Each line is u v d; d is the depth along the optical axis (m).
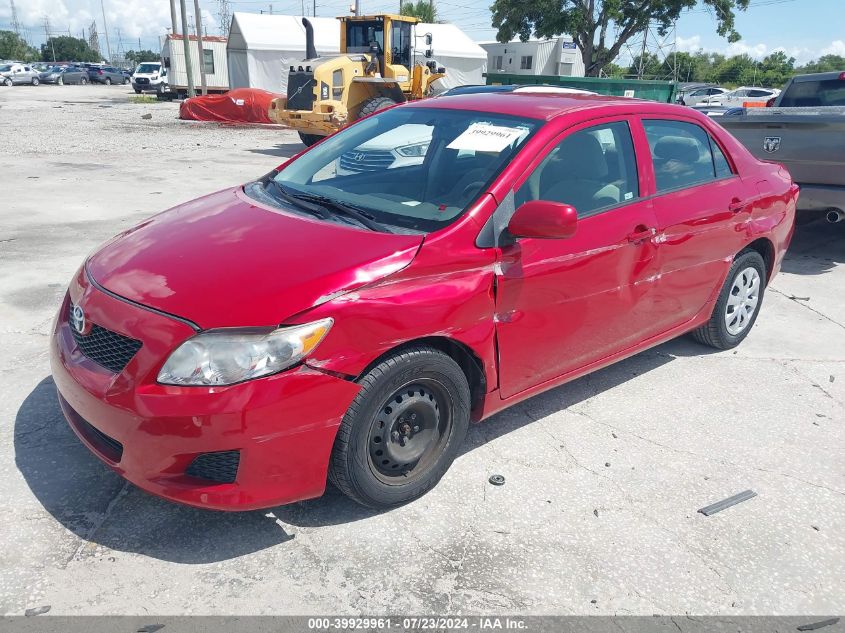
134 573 2.51
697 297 4.22
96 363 2.60
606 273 3.44
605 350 3.69
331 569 2.58
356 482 2.70
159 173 11.14
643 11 32.00
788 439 3.68
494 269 2.95
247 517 2.84
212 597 2.42
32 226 7.32
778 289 6.23
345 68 15.32
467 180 3.14
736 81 64.81
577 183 3.36
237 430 2.37
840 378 4.45
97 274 2.87
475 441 3.51
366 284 2.58
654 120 3.86
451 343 2.94
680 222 3.83
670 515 3.00
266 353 2.39
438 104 3.84
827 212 6.48
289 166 3.88
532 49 38.78
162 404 2.36
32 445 3.26
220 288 2.53
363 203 3.20
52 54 116.25
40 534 2.68
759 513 3.05
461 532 2.82
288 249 2.74
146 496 2.94
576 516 2.96
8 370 3.99
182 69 34.50
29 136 15.59
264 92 22.08
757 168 4.59
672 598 2.53
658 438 3.63
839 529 2.98
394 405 2.75
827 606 2.54
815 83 8.82
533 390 3.37
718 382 4.32
